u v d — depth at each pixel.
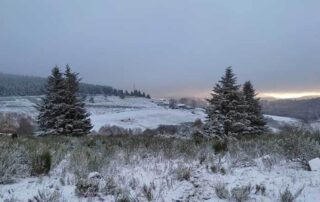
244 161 7.90
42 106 33.25
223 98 36.59
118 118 115.50
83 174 6.26
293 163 7.35
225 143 10.19
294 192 5.23
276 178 6.15
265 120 41.09
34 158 6.88
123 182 5.94
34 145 9.44
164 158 8.66
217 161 8.02
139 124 102.50
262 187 5.38
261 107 41.97
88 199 4.98
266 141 10.13
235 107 36.53
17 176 6.43
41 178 6.06
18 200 4.91
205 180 6.22
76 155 7.88
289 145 8.25
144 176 6.47
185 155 8.82
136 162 8.01
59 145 10.89
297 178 6.08
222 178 6.35
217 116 35.91
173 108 185.00
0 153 6.88
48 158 6.73
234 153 8.66
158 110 151.88
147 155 9.23
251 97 42.41
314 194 5.12
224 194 5.22
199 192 5.49
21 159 7.14
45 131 32.12
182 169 6.55
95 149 10.05
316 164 6.71
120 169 7.14
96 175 6.05
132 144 11.77
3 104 150.75
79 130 31.70
